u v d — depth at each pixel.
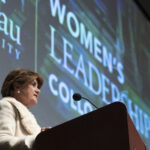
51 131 2.63
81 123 2.58
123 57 7.28
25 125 3.09
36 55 5.32
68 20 6.17
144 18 8.61
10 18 5.13
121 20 7.63
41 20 5.63
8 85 3.37
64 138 2.59
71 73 5.82
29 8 5.49
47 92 5.26
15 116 3.10
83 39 6.35
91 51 6.44
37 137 2.64
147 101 7.58
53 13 5.90
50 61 5.52
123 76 7.06
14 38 5.09
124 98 6.85
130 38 7.74
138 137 2.73
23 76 3.39
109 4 7.41
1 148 2.74
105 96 6.37
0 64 4.79
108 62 6.77
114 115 2.53
